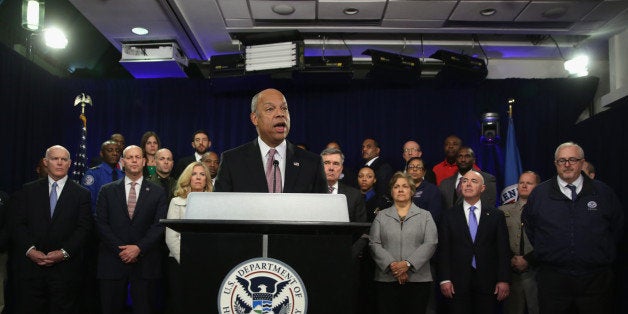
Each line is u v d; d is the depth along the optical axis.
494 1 5.44
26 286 4.02
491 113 6.49
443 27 6.09
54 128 6.75
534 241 3.89
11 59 5.55
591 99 6.84
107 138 7.00
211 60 6.42
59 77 6.96
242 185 2.10
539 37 6.71
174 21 5.89
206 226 1.61
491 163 6.82
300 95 7.09
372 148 6.04
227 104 7.14
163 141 7.07
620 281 4.91
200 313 1.65
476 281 4.09
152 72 6.94
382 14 5.80
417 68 6.49
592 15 5.75
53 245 4.09
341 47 6.89
